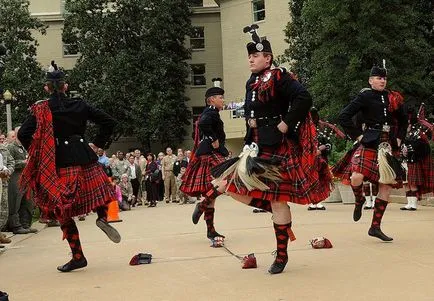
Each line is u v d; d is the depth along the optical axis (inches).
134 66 1107.9
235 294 158.7
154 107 1082.1
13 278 199.2
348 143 495.2
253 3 1153.4
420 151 379.6
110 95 1074.1
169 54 1141.7
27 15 1115.9
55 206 190.9
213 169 190.5
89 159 200.4
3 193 318.7
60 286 180.9
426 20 863.1
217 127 268.4
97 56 1114.1
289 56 957.2
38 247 280.8
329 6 772.0
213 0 1288.1
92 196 197.8
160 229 326.3
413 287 157.6
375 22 784.3
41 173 194.4
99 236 306.5
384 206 237.1
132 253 239.1
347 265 191.2
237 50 1180.5
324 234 264.8
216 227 317.4
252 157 179.0
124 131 1134.4
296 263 198.4
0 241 297.6
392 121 241.0
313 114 316.8
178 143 1165.7
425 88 795.4
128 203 575.2
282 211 184.9
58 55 1263.5
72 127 199.3
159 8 1117.1
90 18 1125.1
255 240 259.8
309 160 184.1
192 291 164.4
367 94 241.0
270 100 183.5
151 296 160.9
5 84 1053.2
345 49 780.0
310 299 149.6
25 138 199.5
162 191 773.3
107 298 161.6
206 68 1286.9
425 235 249.9
